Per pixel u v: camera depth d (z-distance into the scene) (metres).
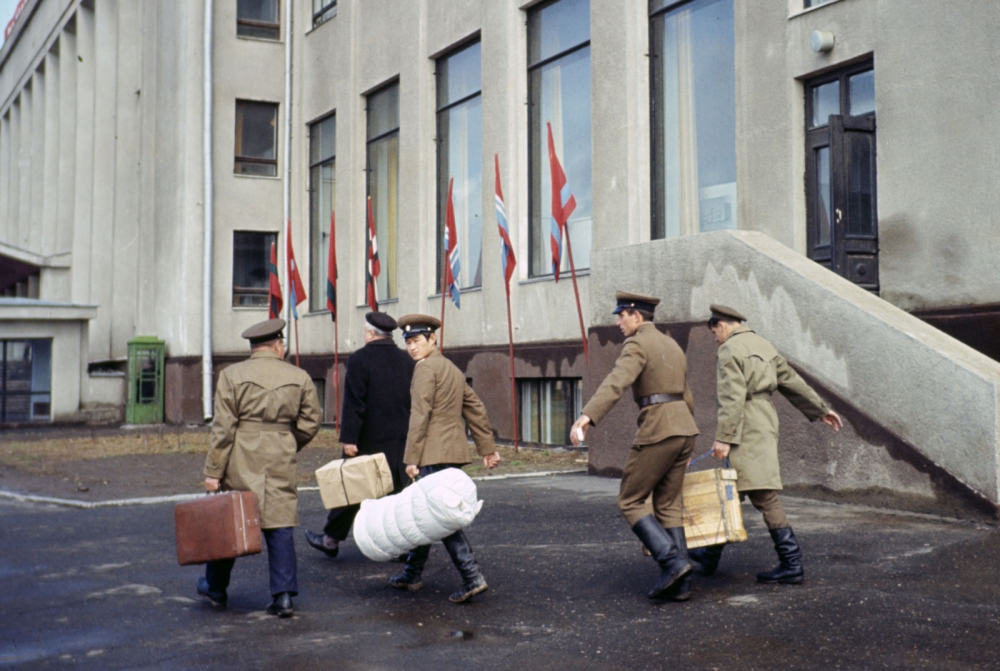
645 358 6.16
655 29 14.32
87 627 5.95
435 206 19.55
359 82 21.98
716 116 13.27
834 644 5.10
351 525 7.98
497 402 16.92
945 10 10.05
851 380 9.02
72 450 16.94
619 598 6.29
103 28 31.58
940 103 10.10
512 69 16.81
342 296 22.42
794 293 9.60
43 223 38.41
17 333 23.91
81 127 33.59
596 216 14.99
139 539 8.92
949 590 6.03
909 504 8.46
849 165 11.01
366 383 7.76
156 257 25.44
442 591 6.78
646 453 6.12
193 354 24.02
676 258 11.18
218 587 6.41
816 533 7.82
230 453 6.25
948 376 8.10
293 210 24.80
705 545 6.35
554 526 8.95
